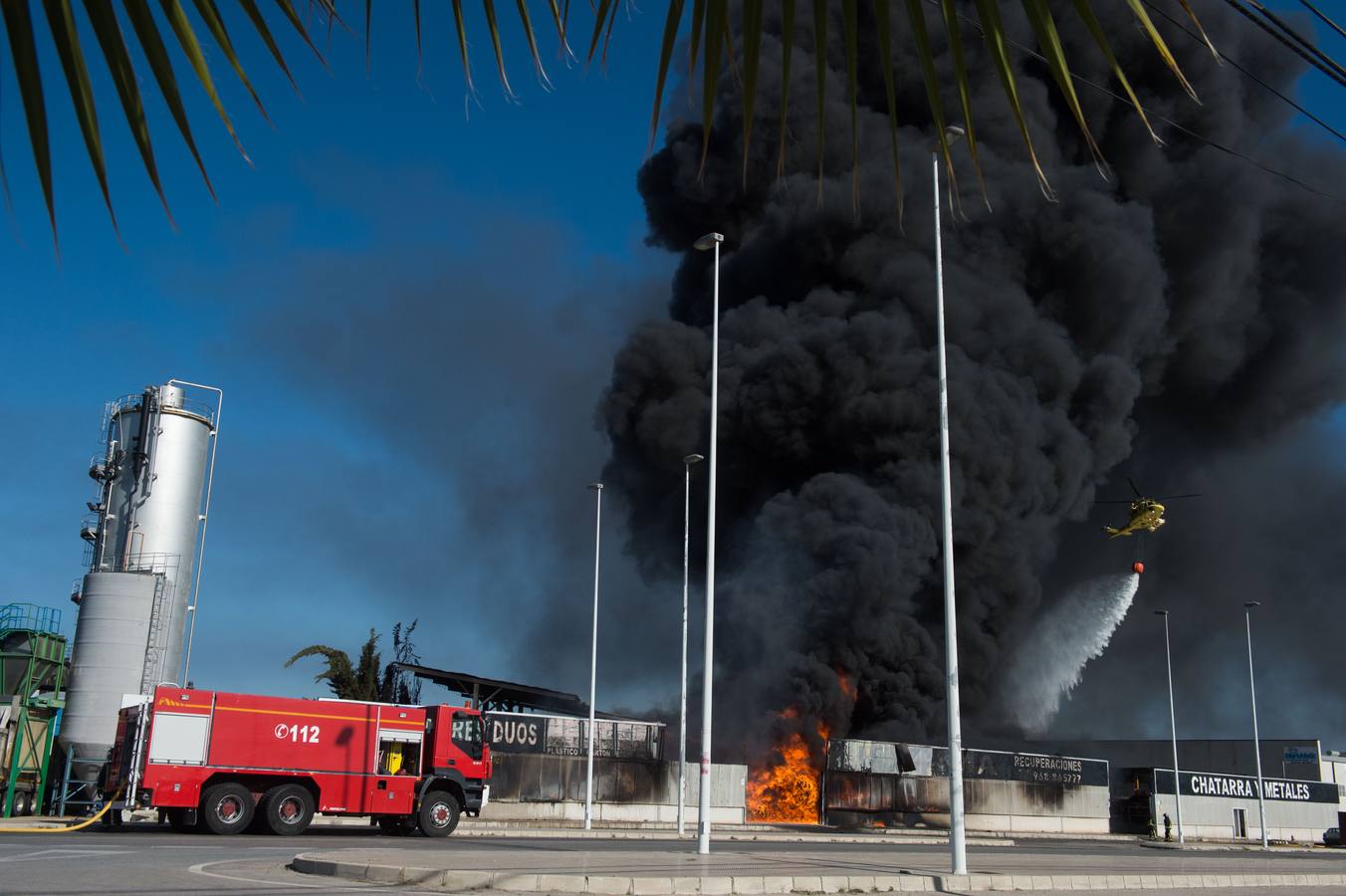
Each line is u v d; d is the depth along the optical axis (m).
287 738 27.59
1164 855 34.41
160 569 45.38
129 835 25.44
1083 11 2.32
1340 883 22.33
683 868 17.78
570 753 42.78
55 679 45.69
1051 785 54.31
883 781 47.66
